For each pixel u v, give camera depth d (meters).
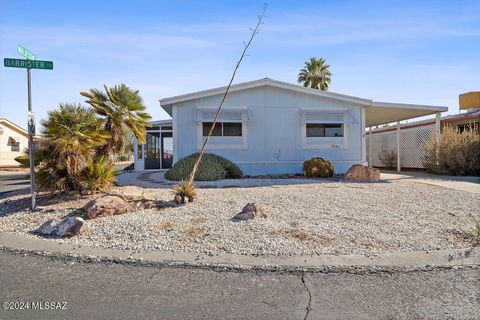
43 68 6.88
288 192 8.84
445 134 16.14
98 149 8.48
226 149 14.47
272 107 14.79
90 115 7.72
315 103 15.05
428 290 3.53
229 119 14.24
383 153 23.33
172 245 4.84
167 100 13.96
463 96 21.39
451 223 5.95
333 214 6.50
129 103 8.69
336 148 15.16
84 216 6.25
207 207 6.88
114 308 3.17
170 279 3.82
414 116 18.23
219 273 3.98
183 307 3.19
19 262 4.36
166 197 7.86
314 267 4.11
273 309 3.16
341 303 3.27
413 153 20.23
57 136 7.20
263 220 5.96
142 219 5.97
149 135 21.33
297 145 14.95
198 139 14.27
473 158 15.08
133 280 3.80
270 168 14.77
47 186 7.60
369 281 3.75
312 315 3.05
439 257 4.39
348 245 4.80
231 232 5.32
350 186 10.31
